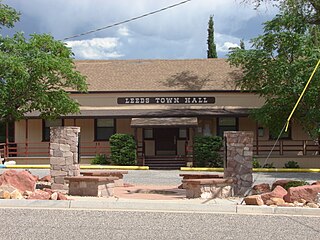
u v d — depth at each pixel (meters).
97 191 14.87
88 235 8.95
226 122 33.50
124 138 30.34
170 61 37.97
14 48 19.11
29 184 14.07
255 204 12.60
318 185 13.17
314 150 31.75
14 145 34.19
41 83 19.88
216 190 14.96
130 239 8.67
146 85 34.12
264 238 8.83
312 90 26.58
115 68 36.75
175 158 30.91
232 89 33.19
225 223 10.31
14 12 20.36
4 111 19.30
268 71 28.36
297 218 11.03
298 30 27.72
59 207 12.31
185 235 9.05
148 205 12.32
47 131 33.78
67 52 20.69
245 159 15.62
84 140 33.66
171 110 33.03
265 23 28.48
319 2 19.22
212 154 29.67
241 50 29.55
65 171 16.45
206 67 36.53
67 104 20.94
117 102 33.62
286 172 27.31
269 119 28.14
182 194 16.38
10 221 10.26
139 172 26.98
